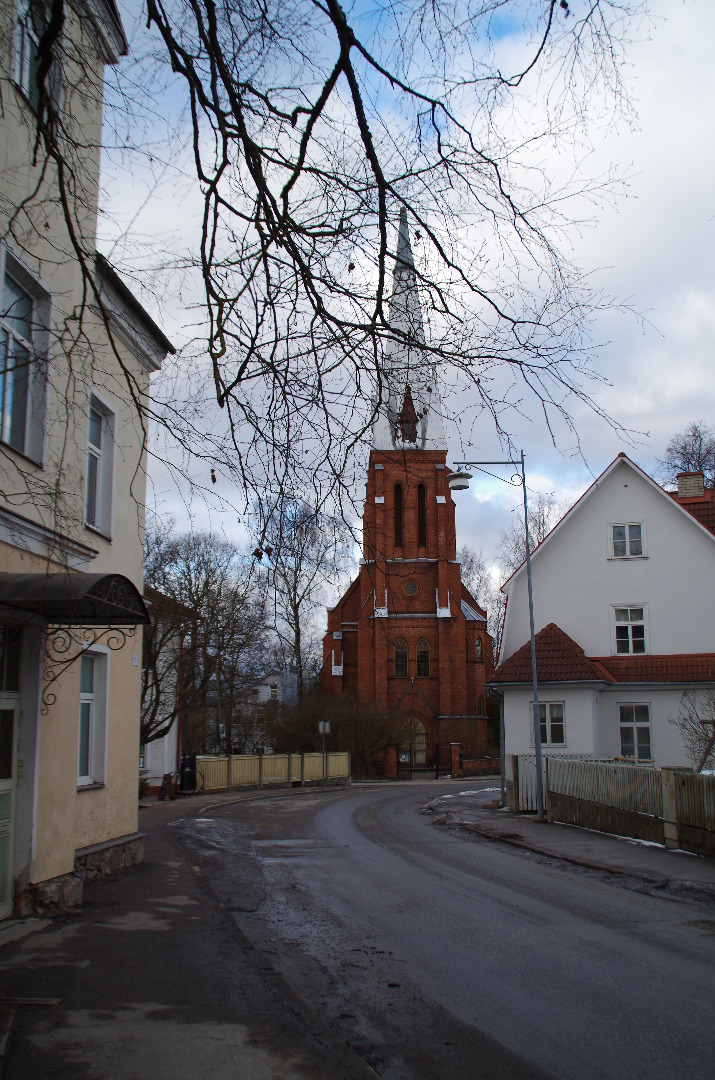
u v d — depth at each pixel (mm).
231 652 33031
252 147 5422
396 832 19328
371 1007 6051
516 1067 4973
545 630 26422
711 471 41938
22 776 8656
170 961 7051
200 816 23109
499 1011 5973
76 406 8836
